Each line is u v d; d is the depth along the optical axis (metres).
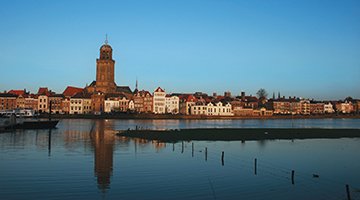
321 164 48.09
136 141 73.19
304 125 160.88
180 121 191.12
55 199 30.97
